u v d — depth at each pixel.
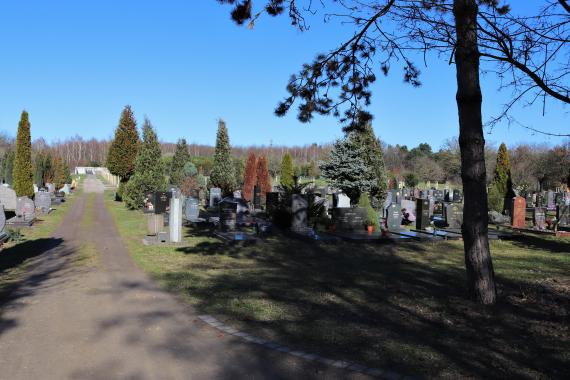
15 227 18.25
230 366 4.88
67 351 5.32
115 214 25.27
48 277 9.55
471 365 4.89
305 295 8.12
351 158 26.36
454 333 5.99
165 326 6.26
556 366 4.88
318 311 7.04
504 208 25.50
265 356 5.15
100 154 130.12
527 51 7.21
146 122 28.56
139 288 8.59
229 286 8.84
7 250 13.12
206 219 21.50
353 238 15.98
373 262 12.19
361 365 4.88
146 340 5.70
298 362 4.98
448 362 4.96
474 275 7.55
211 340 5.70
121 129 35.41
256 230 17.09
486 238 7.52
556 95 6.70
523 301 7.66
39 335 5.86
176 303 7.50
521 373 4.68
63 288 8.52
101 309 7.11
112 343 5.59
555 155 43.50
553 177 44.66
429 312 6.99
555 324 6.37
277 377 4.60
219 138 35.12
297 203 17.34
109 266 10.88
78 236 16.52
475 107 7.39
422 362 4.96
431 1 7.55
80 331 6.04
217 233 16.83
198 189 35.12
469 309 7.11
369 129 26.66
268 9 7.72
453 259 12.79
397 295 8.12
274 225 18.39
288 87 9.35
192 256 12.70
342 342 5.61
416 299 7.80
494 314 6.86
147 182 28.05
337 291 8.46
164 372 4.74
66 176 53.44
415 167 67.94
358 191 26.69
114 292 8.24
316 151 97.00
